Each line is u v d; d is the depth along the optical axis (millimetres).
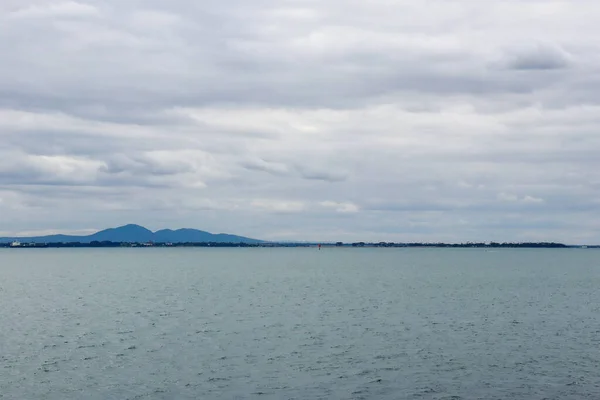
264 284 137875
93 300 101312
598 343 59375
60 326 71000
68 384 45000
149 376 47219
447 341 60625
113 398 41750
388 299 100688
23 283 145375
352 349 56781
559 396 42031
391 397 42094
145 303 95938
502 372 48188
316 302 96188
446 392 43125
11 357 53406
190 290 121312
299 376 47250
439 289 121375
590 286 128625
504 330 67188
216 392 43188
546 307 88562
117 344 59438
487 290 118500
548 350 56094
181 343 59875
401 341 60688
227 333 65562
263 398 41906
